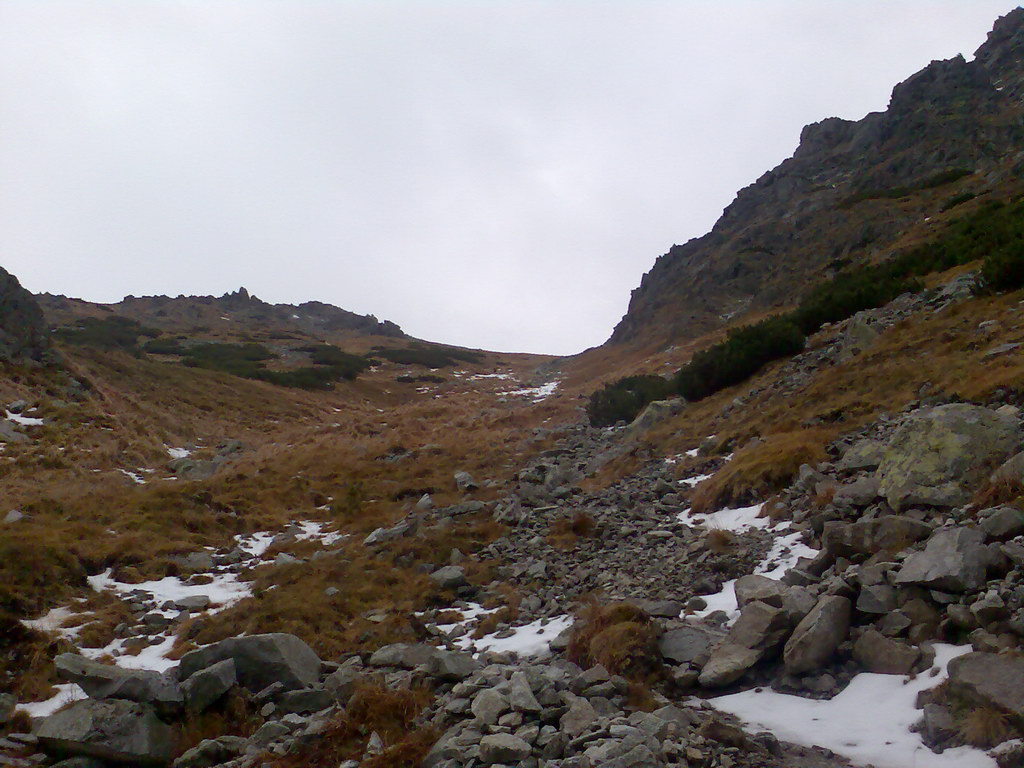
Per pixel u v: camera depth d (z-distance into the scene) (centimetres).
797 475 1433
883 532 928
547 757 634
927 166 7406
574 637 945
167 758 806
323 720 820
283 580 1491
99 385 3847
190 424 3944
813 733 663
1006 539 802
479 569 1509
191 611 1353
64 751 782
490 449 3119
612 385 3912
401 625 1223
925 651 716
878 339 2258
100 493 2086
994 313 1912
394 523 2006
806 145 10181
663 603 1030
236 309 16538
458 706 775
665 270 9838
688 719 703
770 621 834
